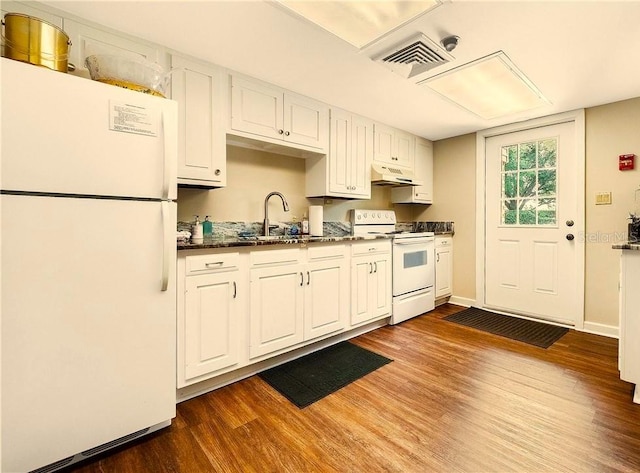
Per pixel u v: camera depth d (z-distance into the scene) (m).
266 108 2.30
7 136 1.06
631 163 2.57
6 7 1.42
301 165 2.94
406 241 3.11
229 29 1.69
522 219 3.28
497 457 1.31
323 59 1.98
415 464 1.27
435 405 1.69
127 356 1.32
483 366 2.16
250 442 1.41
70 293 1.19
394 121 3.20
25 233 1.10
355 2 1.48
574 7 1.49
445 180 3.88
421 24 1.63
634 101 2.57
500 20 1.59
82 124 1.19
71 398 1.20
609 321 2.73
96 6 1.50
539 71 2.13
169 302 1.43
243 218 2.53
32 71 1.10
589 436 1.43
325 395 1.80
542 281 3.14
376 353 2.38
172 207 1.43
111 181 1.25
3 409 1.08
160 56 1.83
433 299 3.51
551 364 2.19
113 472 1.23
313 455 1.33
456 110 2.89
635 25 1.62
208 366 1.75
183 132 1.91
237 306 1.88
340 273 2.51
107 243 1.26
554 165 3.05
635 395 1.71
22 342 1.10
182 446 1.38
